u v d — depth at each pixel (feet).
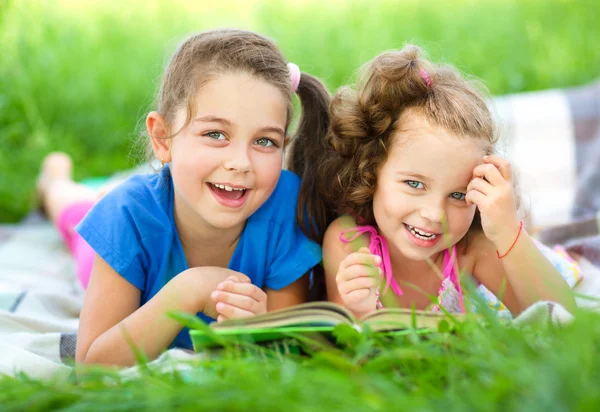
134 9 20.75
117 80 16.81
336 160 7.36
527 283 6.74
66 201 11.46
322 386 3.84
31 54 16.56
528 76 17.79
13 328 7.42
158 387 4.16
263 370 4.38
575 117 12.54
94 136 15.78
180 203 6.97
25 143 15.34
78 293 9.61
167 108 6.81
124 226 6.90
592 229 9.48
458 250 7.43
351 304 6.58
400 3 22.12
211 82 6.40
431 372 4.30
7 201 13.65
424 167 6.51
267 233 7.25
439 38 18.95
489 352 4.17
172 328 6.42
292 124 7.93
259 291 6.23
